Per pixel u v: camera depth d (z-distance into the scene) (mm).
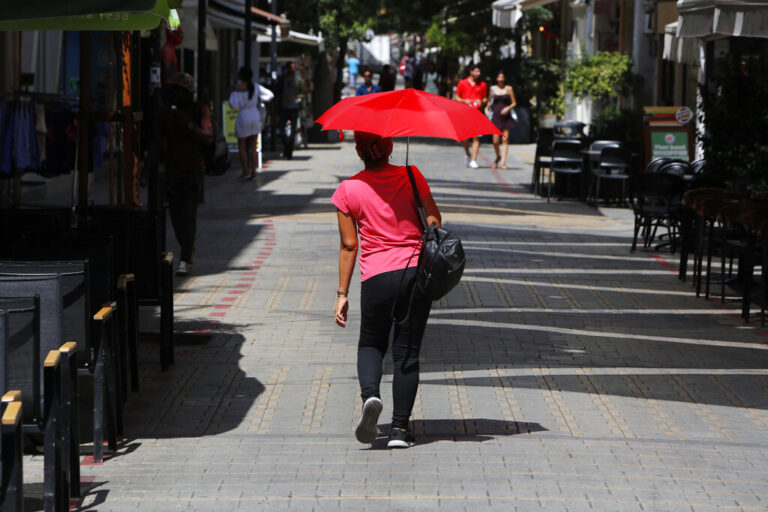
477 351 20719
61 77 44781
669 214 33312
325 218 40562
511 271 30078
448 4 90375
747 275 24172
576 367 19609
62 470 11633
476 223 39938
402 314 14383
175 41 42344
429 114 14008
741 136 31500
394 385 14578
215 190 50219
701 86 32656
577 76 63625
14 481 9352
